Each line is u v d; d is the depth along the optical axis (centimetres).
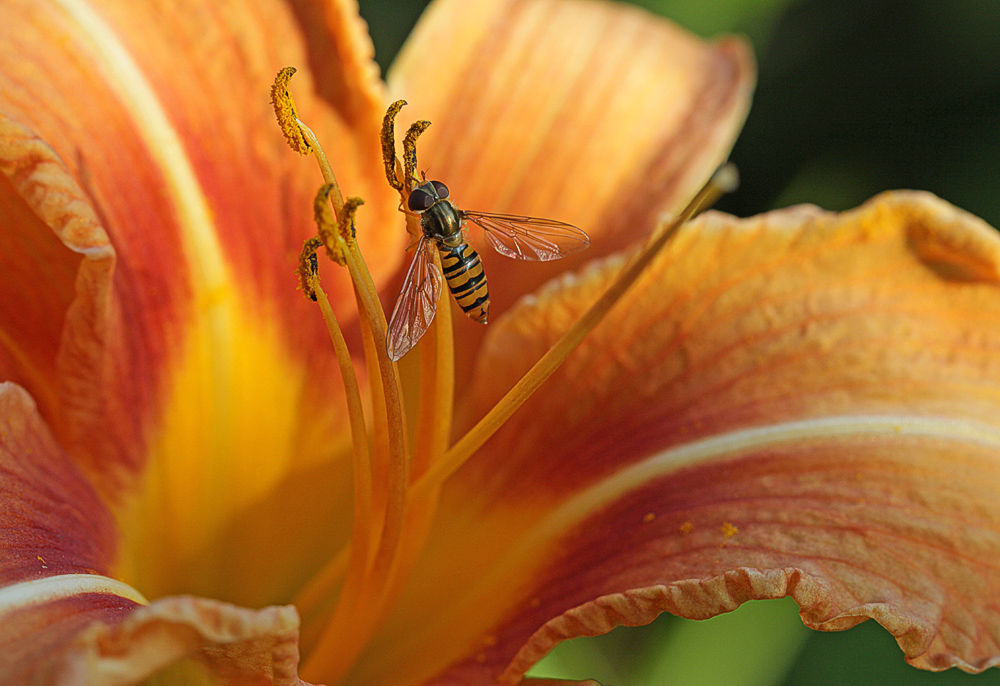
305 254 17
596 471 19
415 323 18
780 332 19
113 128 19
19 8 18
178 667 18
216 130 19
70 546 17
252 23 19
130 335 18
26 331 18
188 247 19
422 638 19
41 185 17
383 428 18
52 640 16
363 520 18
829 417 18
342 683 19
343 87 19
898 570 17
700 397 19
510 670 18
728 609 17
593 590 18
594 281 19
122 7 19
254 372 19
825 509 18
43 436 18
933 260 18
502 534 19
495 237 19
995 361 18
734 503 18
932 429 18
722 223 19
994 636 17
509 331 19
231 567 19
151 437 19
